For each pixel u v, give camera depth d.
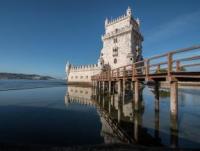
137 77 16.47
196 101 23.97
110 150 6.60
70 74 73.00
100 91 37.22
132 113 17.11
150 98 28.61
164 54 11.61
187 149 6.59
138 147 6.91
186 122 12.62
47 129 11.55
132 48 45.12
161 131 10.99
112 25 51.19
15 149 6.71
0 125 12.46
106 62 51.19
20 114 16.50
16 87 60.53
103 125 12.70
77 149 6.70
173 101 10.85
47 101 25.98
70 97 31.80
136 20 52.53
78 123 13.26
